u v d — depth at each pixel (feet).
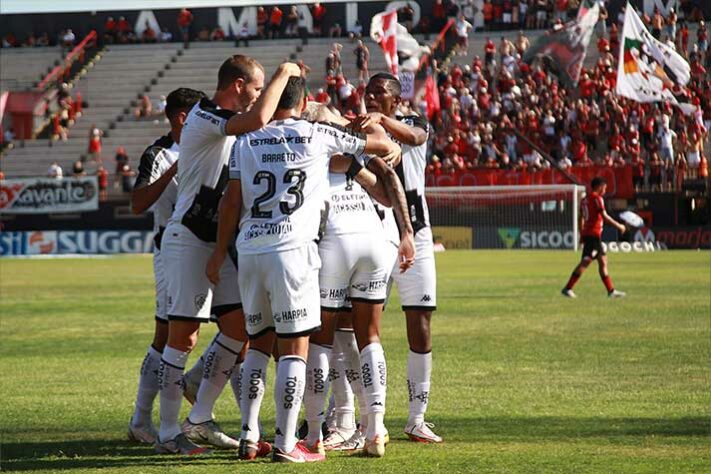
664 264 135.33
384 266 30.94
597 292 92.79
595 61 217.56
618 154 191.11
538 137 198.29
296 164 28.86
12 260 166.50
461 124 202.59
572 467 28.14
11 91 236.43
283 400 28.81
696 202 180.75
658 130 190.19
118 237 186.70
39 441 32.83
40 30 249.96
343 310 32.14
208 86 234.79
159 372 31.32
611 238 181.68
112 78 239.71
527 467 28.17
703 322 67.15
